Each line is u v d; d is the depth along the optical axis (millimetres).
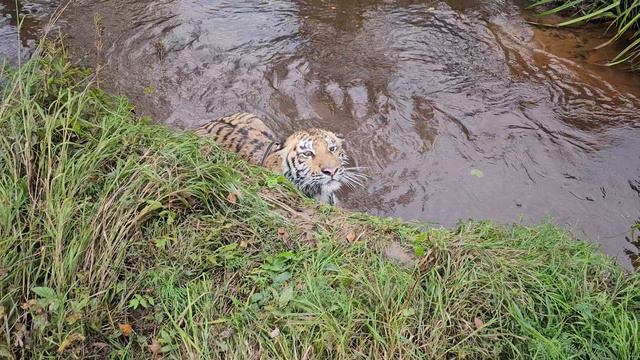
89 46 6527
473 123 5746
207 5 7469
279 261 3643
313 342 3186
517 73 6359
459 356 3184
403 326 3266
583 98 6023
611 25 6922
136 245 3562
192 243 3654
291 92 6090
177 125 5656
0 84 4410
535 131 5648
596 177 5176
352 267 3629
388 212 4879
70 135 3945
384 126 5715
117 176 3715
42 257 3277
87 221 3486
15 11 7012
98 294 3264
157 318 3295
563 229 4484
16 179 3568
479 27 7082
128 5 7312
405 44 6797
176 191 3768
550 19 7203
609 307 3400
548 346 3215
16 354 3002
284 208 4141
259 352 3178
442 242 3785
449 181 5164
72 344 3066
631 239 4613
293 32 7000
